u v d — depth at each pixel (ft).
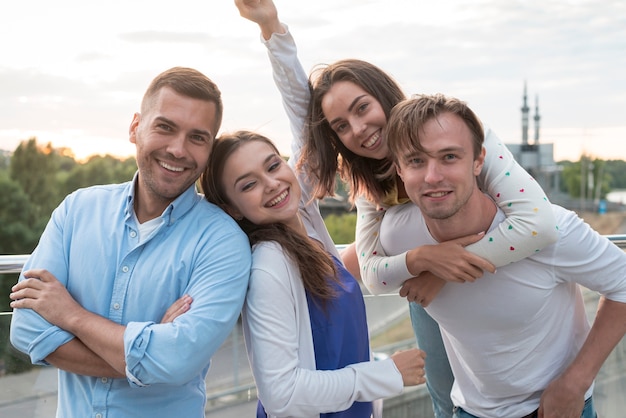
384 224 6.29
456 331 6.16
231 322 5.07
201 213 5.36
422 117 5.22
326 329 5.41
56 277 5.21
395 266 5.91
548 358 6.04
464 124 5.30
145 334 4.76
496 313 5.85
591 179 257.96
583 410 6.20
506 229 5.44
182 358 4.79
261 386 5.18
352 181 6.70
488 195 5.79
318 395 5.11
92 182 161.17
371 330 7.66
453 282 5.88
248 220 5.76
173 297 5.13
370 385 5.32
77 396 5.19
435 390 7.70
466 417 6.58
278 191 5.50
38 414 6.99
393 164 5.94
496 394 6.25
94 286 5.15
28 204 157.07
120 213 5.31
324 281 5.41
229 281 5.08
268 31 6.88
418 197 5.39
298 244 5.43
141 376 4.75
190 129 5.14
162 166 5.19
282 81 6.98
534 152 255.29
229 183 5.55
